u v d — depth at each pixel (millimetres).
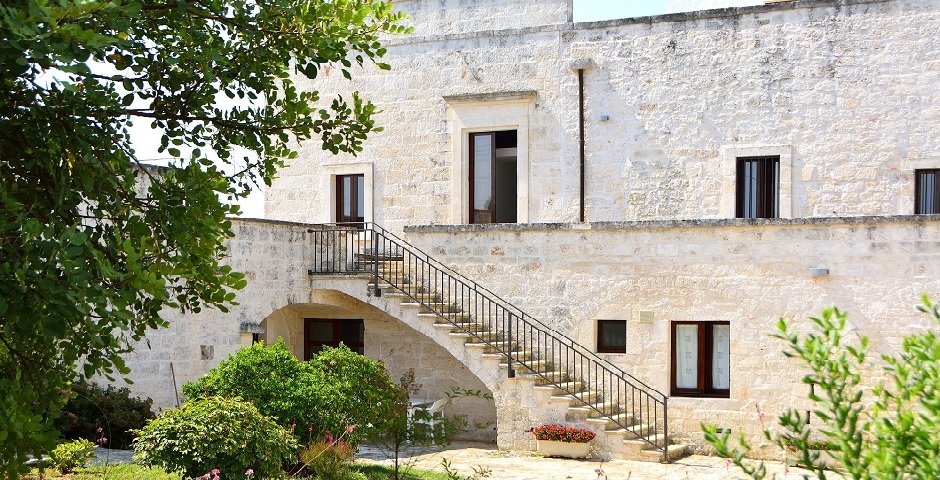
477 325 18078
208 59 6695
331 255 20188
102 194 6285
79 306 5176
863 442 3984
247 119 7371
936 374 3736
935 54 17719
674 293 17281
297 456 13047
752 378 16641
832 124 18312
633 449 16188
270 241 18047
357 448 13930
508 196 21531
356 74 21859
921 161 17750
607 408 17000
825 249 16281
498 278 18641
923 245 15672
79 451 11641
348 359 14031
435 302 18578
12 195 5906
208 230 6570
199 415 11562
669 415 17188
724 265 16938
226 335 16922
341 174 22031
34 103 5902
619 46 19719
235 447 11266
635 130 19562
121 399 14508
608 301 17766
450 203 21000
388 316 20719
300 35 7266
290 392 13188
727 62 18953
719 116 18984
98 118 6215
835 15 18328
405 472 14133
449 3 21406
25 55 5223
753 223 16719
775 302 16578
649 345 17406
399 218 21453
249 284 17406
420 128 21328
